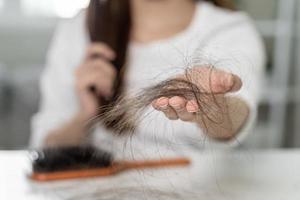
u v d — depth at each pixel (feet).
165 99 1.75
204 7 3.35
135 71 2.96
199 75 1.79
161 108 1.77
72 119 3.12
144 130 1.98
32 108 6.34
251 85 2.07
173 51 2.21
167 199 2.09
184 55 1.98
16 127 6.31
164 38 3.14
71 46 3.58
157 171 2.29
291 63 6.72
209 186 2.26
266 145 6.34
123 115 1.95
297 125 6.57
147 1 3.29
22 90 6.35
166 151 2.34
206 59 1.91
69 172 2.35
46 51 6.64
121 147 2.21
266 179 2.45
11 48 6.65
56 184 2.31
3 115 6.30
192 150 2.50
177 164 2.41
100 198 2.14
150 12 3.29
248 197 2.23
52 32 6.59
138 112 1.91
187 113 1.80
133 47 3.12
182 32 3.16
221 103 1.82
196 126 1.95
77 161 2.41
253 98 2.14
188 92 1.77
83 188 2.26
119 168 2.38
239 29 3.23
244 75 1.95
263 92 6.51
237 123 1.99
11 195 2.23
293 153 2.96
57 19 6.46
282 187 2.34
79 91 3.10
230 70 1.87
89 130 2.58
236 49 2.49
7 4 6.62
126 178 2.31
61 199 2.18
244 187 2.33
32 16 6.67
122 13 3.23
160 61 2.24
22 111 6.33
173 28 3.20
